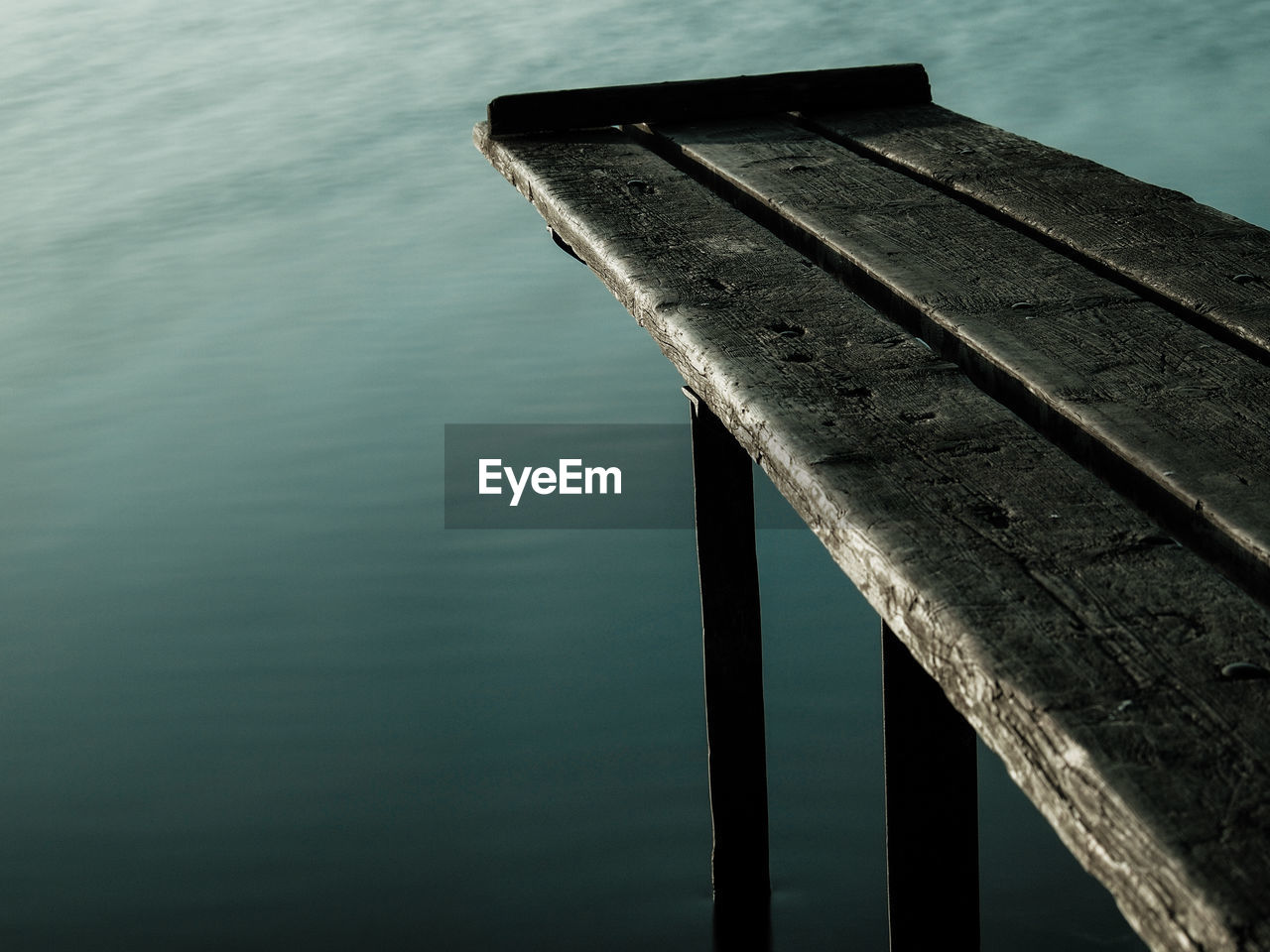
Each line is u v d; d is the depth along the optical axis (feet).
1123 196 9.78
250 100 57.57
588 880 16.93
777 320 8.04
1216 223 9.05
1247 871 3.66
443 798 18.20
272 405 29.55
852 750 18.88
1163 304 7.93
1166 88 51.01
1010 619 4.90
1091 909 15.97
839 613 21.90
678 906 16.46
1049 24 64.28
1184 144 43.73
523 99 12.88
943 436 6.42
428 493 25.82
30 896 16.69
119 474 26.84
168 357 32.12
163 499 25.88
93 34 74.54
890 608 5.42
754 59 59.93
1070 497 5.76
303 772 18.81
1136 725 4.26
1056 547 5.36
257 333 33.30
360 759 19.01
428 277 36.65
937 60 58.18
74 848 17.51
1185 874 3.68
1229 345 7.23
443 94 56.65
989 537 5.47
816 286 8.58
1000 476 5.99
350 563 23.63
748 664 15.44
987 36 62.18
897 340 7.63
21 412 29.53
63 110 57.67
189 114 55.83
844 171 10.95
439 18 73.20
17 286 37.06
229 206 43.32
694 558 23.57
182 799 18.30
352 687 20.47
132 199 44.52
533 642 21.45
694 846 17.38
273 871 17.08
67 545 24.40
